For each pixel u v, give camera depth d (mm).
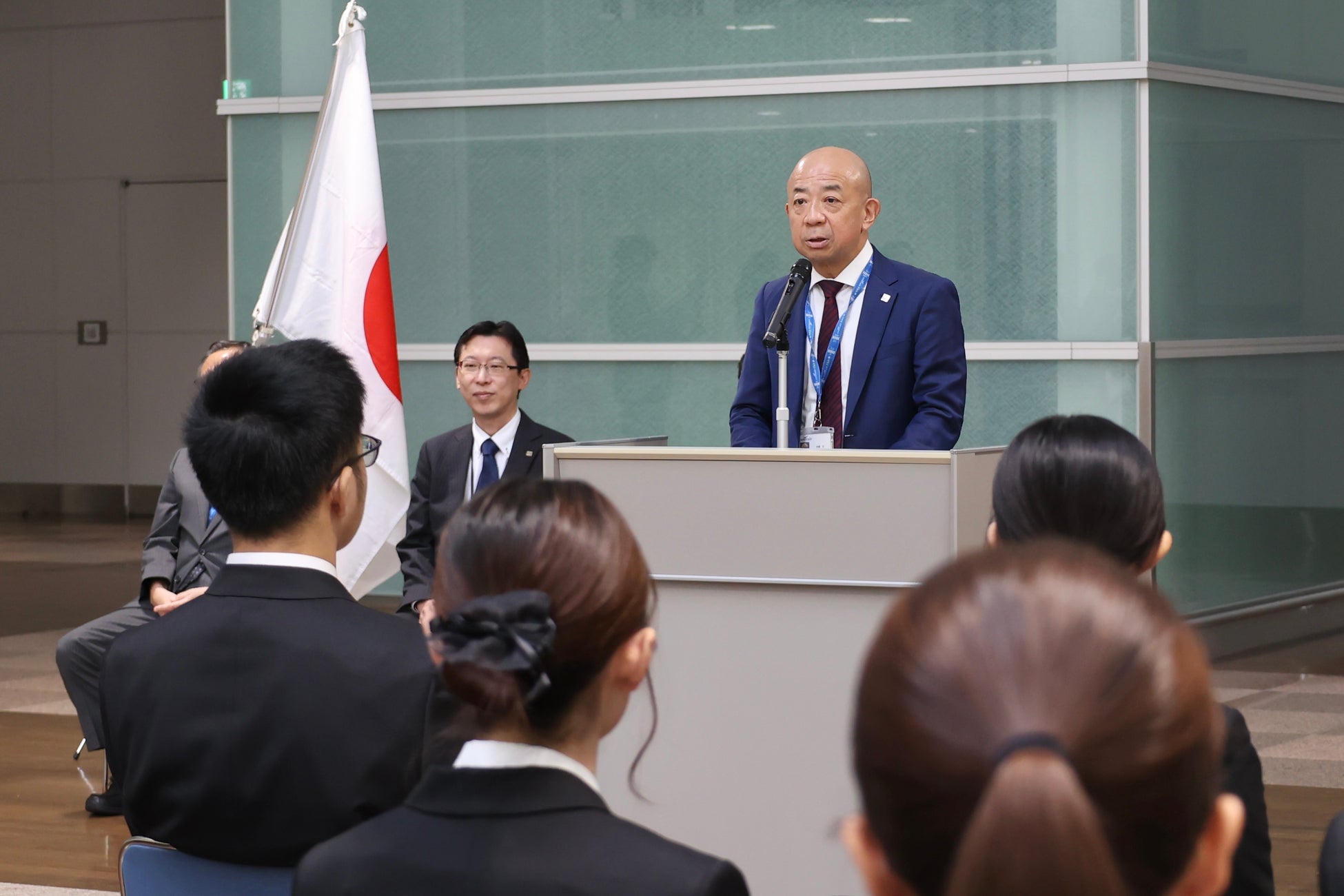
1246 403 10586
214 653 2844
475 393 7141
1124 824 1033
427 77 10961
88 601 14375
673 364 10594
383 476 7527
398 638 2865
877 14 10148
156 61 22094
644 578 2025
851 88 10195
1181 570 10195
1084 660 1049
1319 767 7730
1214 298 10266
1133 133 9734
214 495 2959
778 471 4469
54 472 22844
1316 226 11133
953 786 1029
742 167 10438
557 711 1961
